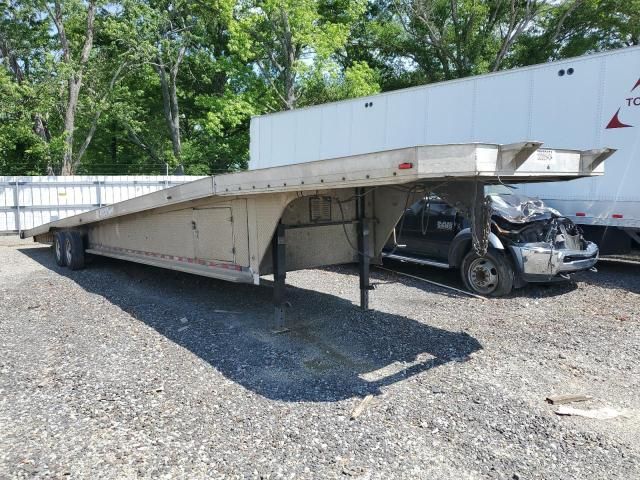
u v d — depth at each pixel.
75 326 5.07
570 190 7.91
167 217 6.20
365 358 4.17
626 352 4.29
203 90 28.17
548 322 5.17
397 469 2.60
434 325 5.06
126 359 4.15
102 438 2.91
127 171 28.64
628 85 7.18
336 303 5.90
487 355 4.23
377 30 27.97
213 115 22.83
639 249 7.98
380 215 5.39
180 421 3.11
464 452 2.77
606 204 7.57
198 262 5.69
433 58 28.94
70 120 20.73
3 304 5.98
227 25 21.45
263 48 22.47
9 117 19.39
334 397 3.44
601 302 6.01
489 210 3.85
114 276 7.77
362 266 5.43
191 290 6.67
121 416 3.17
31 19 22.11
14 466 2.62
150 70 24.20
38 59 21.64
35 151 20.42
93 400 3.40
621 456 2.73
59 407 3.30
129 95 23.58
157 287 6.89
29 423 3.09
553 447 2.81
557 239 6.20
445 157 3.01
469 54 27.02
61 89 20.27
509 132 8.28
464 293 6.49
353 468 2.61
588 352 4.29
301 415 3.18
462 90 8.73
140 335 4.77
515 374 3.83
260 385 3.64
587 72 7.52
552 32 26.23
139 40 22.09
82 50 22.06
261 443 2.85
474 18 25.88
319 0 23.25
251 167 13.27
